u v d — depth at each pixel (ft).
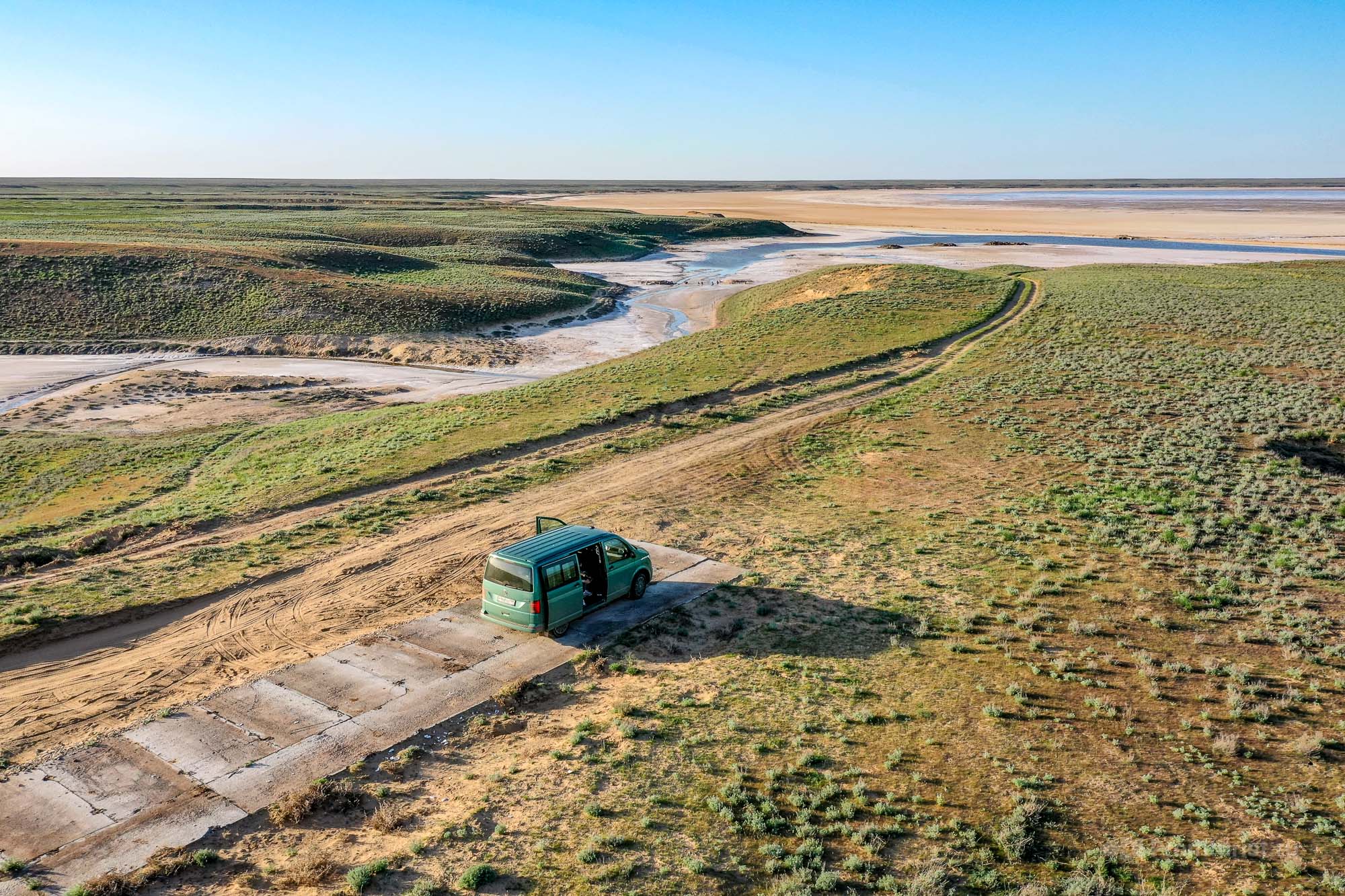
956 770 40.16
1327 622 53.83
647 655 53.36
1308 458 90.74
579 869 33.94
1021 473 90.74
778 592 62.49
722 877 33.47
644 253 502.79
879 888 32.68
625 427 118.21
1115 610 57.06
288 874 33.91
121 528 83.71
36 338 229.45
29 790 40.06
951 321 187.21
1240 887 32.30
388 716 46.52
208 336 240.12
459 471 100.63
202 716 46.75
